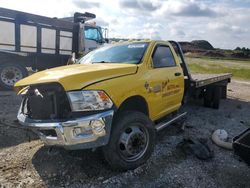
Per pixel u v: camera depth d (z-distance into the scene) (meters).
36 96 3.43
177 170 3.79
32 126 3.32
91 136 3.20
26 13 9.52
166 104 4.74
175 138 5.04
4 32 9.23
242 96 10.54
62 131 3.13
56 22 10.38
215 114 7.18
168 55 5.07
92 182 3.45
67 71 3.61
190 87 6.24
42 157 4.09
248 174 3.73
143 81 3.98
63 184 3.39
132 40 5.16
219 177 3.63
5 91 9.69
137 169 3.79
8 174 3.59
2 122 5.64
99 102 3.27
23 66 10.03
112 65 4.00
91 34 12.34
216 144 4.74
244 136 3.32
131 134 3.67
